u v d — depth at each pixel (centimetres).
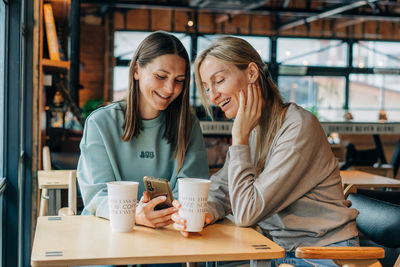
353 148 573
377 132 576
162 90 157
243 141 156
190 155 176
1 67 248
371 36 1120
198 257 113
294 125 154
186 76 164
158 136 171
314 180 154
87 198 158
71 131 445
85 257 109
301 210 155
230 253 115
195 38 1037
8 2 260
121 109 170
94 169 161
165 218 136
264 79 166
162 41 156
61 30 438
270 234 163
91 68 1060
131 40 1060
